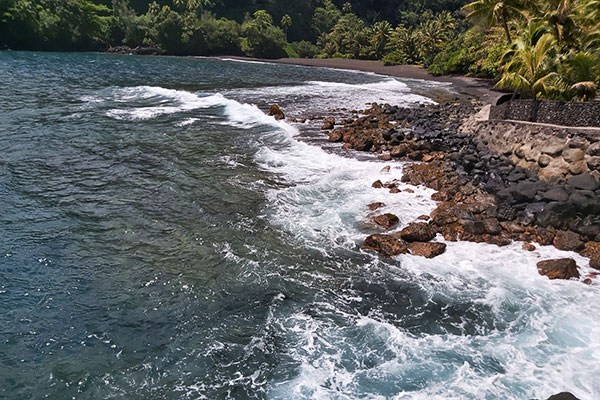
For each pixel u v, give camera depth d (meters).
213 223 11.00
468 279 8.88
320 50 112.75
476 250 10.01
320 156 16.94
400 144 18.03
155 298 7.97
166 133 19.50
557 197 11.43
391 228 10.95
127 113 23.52
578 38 20.20
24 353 6.51
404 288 8.55
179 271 8.85
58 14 89.19
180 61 76.25
